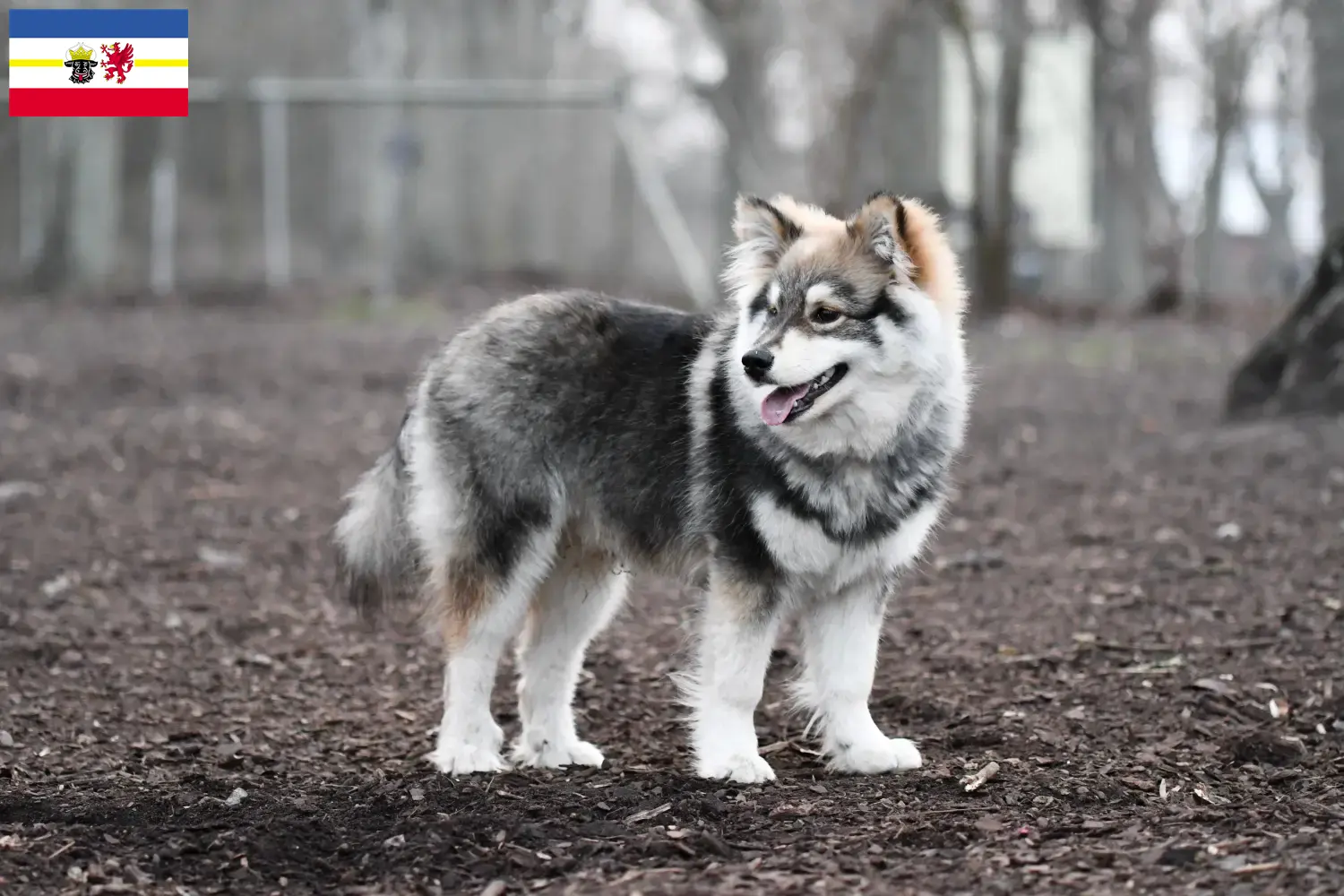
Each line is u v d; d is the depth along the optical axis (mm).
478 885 4344
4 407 13227
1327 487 9258
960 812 4871
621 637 7402
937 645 7043
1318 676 6180
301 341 18172
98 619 7543
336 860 4590
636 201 42344
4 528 9109
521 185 40531
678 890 4137
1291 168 39500
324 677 6863
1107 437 11797
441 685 6793
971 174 25250
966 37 23266
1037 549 8641
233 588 8180
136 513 9617
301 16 41969
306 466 11094
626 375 5645
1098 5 27375
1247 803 4863
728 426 5336
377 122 31578
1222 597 7398
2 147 30250
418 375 6184
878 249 5188
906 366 5191
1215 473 9992
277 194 24688
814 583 5418
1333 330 11031
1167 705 6008
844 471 5215
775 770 5562
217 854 4602
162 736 6062
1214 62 33219
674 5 39250
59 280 25828
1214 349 18219
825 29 21578
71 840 4664
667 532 5598
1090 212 36500
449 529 5676
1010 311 23469
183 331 19344
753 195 5520
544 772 5578
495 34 38125
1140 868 4207
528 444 5637
